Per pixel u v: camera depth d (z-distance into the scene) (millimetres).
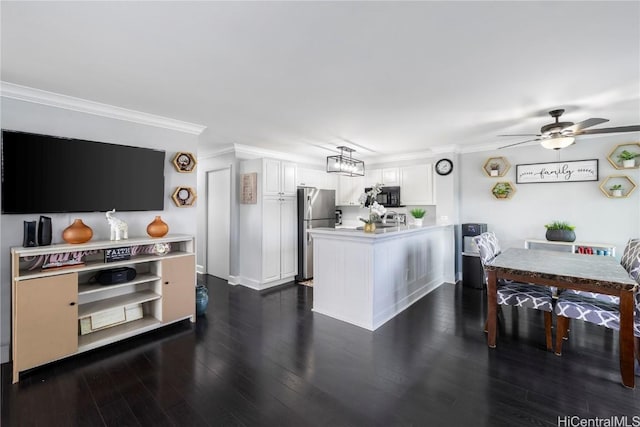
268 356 2480
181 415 1791
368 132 3879
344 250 3260
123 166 2963
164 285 2951
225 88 2441
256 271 4523
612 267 2594
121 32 1651
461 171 4953
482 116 3166
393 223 5105
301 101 2742
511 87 2410
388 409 1838
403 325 3137
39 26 1582
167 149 3342
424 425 1706
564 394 1975
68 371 2256
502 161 4555
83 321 2596
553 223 4121
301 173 5281
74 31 1636
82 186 2709
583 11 1456
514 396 1957
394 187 5391
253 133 3922
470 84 2357
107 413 1810
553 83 2324
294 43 1774
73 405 1881
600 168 3863
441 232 4836
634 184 3621
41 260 2430
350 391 2014
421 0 1384
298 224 5070
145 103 2789
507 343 2707
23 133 2406
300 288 4535
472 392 2000
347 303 3238
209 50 1852
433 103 2781
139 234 3119
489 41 1744
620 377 2160
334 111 3025
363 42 1763
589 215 3941
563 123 2729
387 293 3314
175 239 3043
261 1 1390
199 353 2531
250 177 4609
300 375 2203
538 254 3225
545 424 1710
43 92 2475
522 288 2842
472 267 4543
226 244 4992
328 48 1832
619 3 1391
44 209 2506
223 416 1782
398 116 3176
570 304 2416
